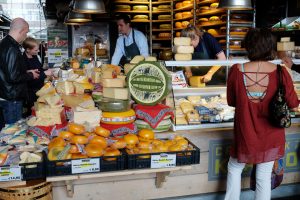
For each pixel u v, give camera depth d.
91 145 2.14
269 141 2.28
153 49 8.65
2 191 2.05
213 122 2.78
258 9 6.35
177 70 3.07
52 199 2.39
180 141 2.37
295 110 2.99
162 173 2.56
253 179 2.60
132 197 2.71
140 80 2.66
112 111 2.45
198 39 3.99
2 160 2.02
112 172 2.13
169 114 2.64
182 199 2.85
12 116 3.68
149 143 2.29
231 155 2.44
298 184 3.19
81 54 7.80
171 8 8.22
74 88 2.88
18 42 3.67
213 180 2.92
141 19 8.33
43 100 2.48
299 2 5.42
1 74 3.58
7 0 22.69
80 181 2.55
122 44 5.10
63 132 2.24
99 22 9.12
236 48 6.28
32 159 2.02
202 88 2.99
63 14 8.77
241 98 2.26
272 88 2.22
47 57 9.48
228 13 6.18
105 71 2.76
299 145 3.10
